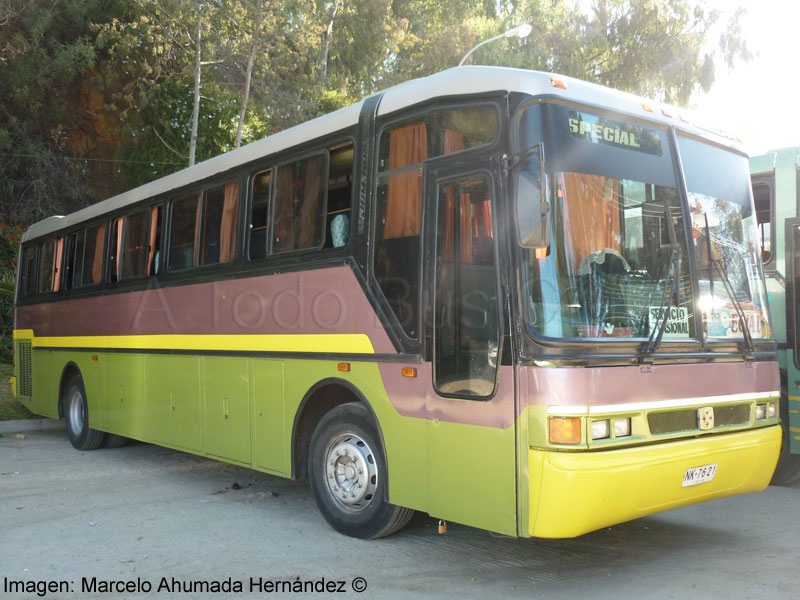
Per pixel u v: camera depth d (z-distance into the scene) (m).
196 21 23.55
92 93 26.47
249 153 7.15
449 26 36.81
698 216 5.40
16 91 23.11
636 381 4.59
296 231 6.48
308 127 6.47
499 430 4.56
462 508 4.80
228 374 7.20
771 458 5.41
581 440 4.30
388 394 5.43
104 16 25.42
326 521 6.09
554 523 4.29
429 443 5.07
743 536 5.90
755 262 5.91
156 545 5.72
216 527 6.25
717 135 5.82
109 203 9.88
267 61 24.53
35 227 12.61
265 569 5.14
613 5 33.69
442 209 5.12
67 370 10.85
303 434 6.35
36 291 12.20
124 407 9.18
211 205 7.69
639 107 5.26
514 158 4.62
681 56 33.09
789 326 7.69
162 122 25.83
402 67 32.25
